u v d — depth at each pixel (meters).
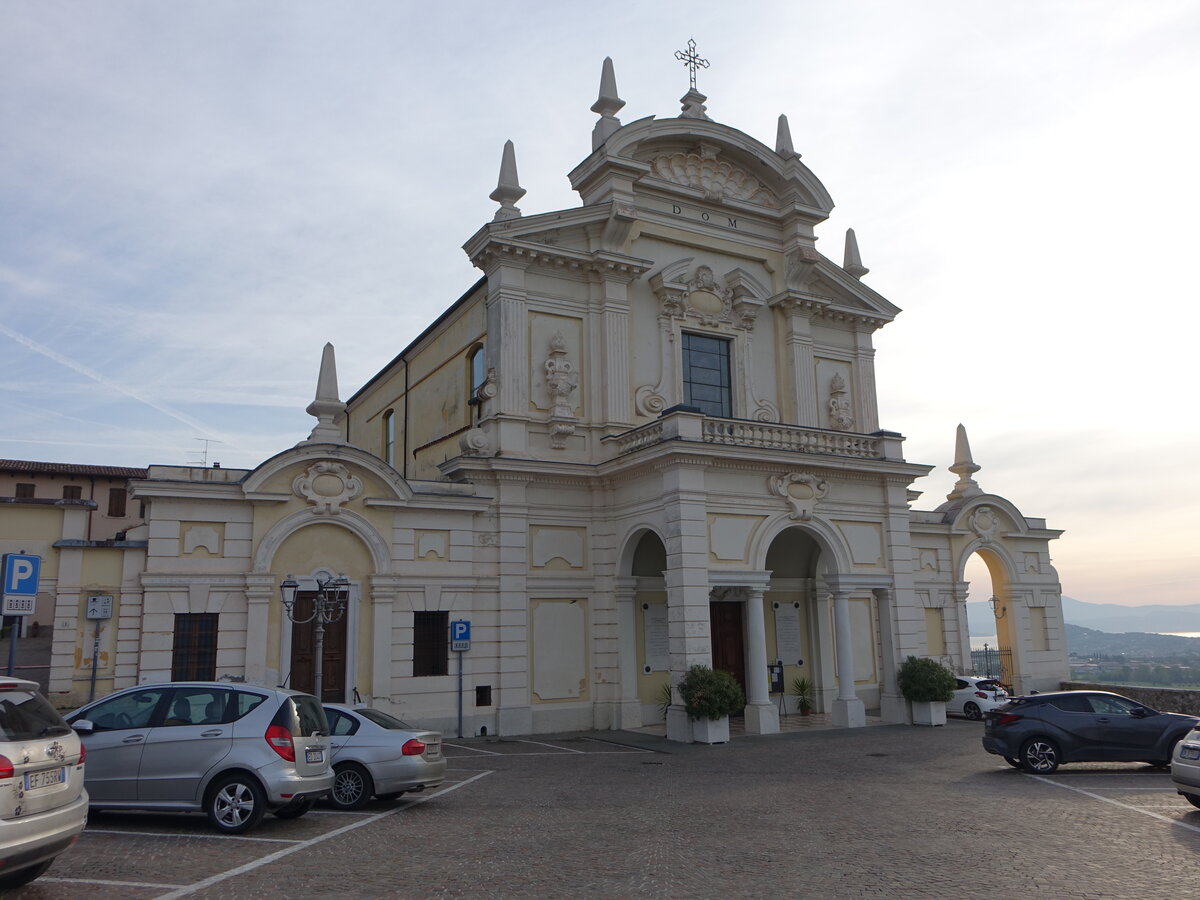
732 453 23.45
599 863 10.20
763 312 30.02
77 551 20.53
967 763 18.58
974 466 34.72
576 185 28.52
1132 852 10.73
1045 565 35.78
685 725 22.25
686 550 22.70
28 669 29.42
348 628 22.89
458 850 10.80
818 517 25.17
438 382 31.14
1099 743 17.20
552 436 26.02
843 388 30.83
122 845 10.74
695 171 29.47
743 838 11.55
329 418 23.73
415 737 13.78
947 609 33.09
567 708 25.05
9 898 8.41
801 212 30.22
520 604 24.83
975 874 9.74
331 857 10.35
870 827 12.24
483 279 26.94
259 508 22.17
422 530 24.11
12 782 7.82
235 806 11.49
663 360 27.81
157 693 12.17
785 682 28.67
